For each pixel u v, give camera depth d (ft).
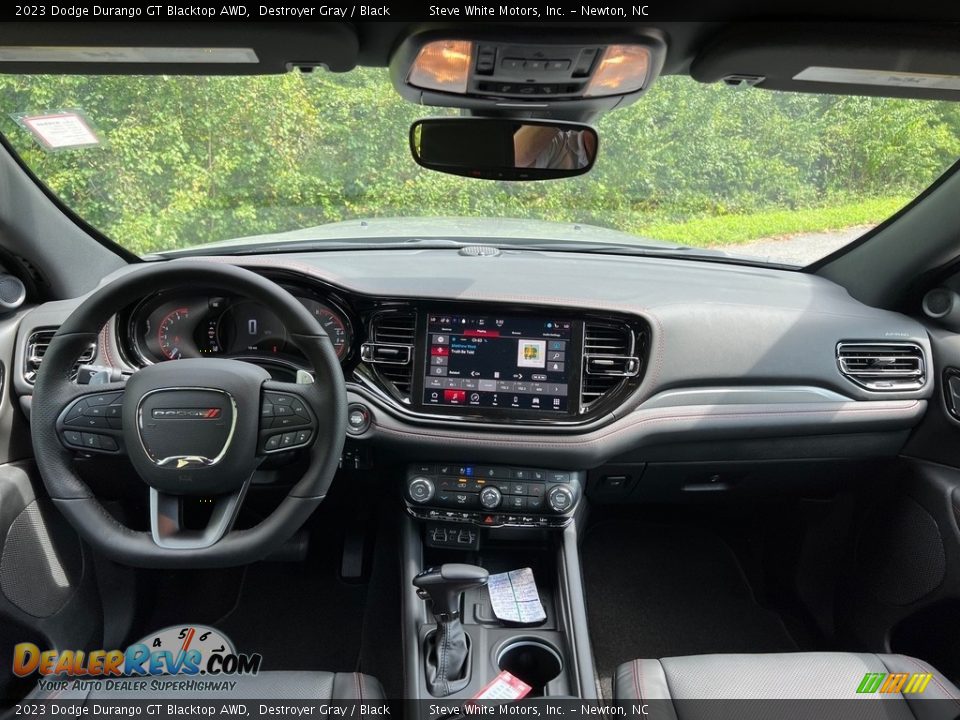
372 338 6.33
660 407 6.26
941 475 6.38
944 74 4.98
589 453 6.12
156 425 4.64
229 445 4.65
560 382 6.21
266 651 7.31
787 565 7.94
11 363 6.28
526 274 6.59
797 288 7.03
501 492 6.15
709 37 4.76
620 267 7.11
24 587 5.91
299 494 4.83
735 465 6.84
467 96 5.31
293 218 7.00
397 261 6.90
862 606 7.00
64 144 5.99
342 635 7.54
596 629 7.82
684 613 8.06
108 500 7.20
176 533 4.77
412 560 6.28
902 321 6.61
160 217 6.81
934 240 6.20
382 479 6.95
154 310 6.32
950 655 6.22
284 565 8.48
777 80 5.23
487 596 6.09
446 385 6.26
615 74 4.89
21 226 6.15
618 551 8.93
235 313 6.41
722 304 6.40
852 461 6.88
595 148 5.62
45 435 4.73
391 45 4.84
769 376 6.34
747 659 5.16
